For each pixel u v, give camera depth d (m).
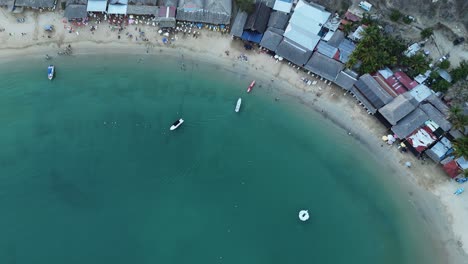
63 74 72.00
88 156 68.75
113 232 65.25
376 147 71.19
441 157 69.62
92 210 66.12
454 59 71.94
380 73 71.81
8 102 70.31
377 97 70.38
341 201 68.69
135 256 64.31
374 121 72.00
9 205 65.88
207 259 64.75
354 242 66.81
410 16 71.69
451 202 69.25
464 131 69.00
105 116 70.62
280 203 68.00
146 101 71.56
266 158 70.12
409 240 67.44
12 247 63.91
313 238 66.56
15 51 72.31
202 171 69.00
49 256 63.75
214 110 71.81
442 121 69.69
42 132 69.38
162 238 65.31
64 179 67.50
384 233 67.56
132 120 70.62
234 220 66.81
